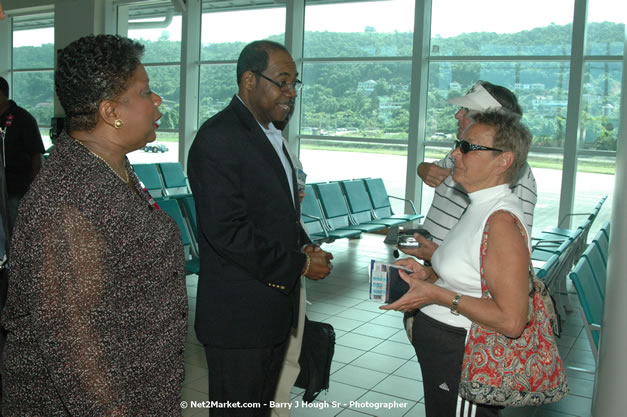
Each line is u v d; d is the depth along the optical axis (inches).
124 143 48.1
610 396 79.6
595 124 291.9
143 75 48.2
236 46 394.6
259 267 73.8
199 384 127.3
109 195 44.7
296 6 359.6
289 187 80.4
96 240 42.9
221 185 72.9
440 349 70.6
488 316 58.5
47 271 40.9
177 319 50.0
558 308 186.4
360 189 285.3
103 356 42.8
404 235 85.8
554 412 121.0
